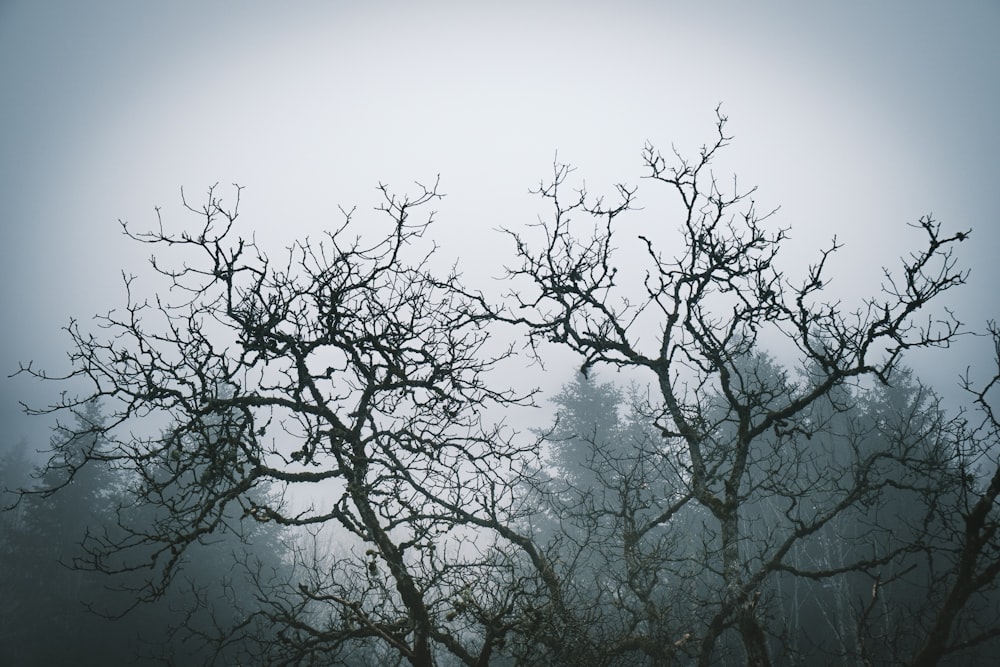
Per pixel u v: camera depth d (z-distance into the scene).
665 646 10.27
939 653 9.88
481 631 10.02
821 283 10.07
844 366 10.48
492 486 10.34
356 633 9.11
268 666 9.74
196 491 8.62
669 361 11.42
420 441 10.17
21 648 24.30
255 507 8.78
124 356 8.95
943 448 12.52
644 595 10.77
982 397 10.23
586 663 9.75
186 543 8.43
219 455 8.70
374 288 10.27
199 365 8.98
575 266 11.71
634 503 12.31
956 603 9.96
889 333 9.70
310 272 9.52
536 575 9.55
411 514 9.34
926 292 9.41
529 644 9.01
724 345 10.84
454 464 10.30
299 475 9.20
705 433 11.40
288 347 9.30
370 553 8.89
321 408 9.59
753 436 10.77
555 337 11.59
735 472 10.53
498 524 10.47
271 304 9.24
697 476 10.73
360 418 9.62
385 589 10.18
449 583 9.27
